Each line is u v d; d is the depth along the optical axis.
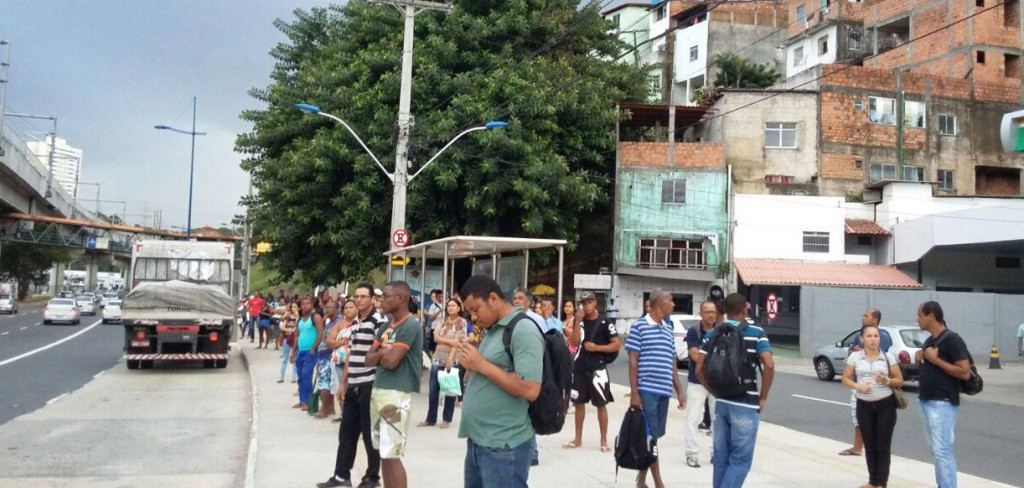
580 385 10.20
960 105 42.97
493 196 28.94
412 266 20.48
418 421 12.48
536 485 8.25
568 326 12.42
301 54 35.47
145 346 20.91
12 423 12.79
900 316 30.75
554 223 30.12
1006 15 45.75
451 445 10.39
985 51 44.38
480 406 4.84
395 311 6.83
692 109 38.97
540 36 32.88
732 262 37.19
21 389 17.38
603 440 10.14
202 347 21.55
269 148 32.31
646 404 7.91
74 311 47.75
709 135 42.06
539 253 31.05
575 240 31.97
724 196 37.56
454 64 30.56
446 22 30.78
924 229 35.12
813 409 16.03
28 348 29.53
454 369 11.01
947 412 7.50
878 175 41.34
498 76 29.20
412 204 28.16
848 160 41.09
